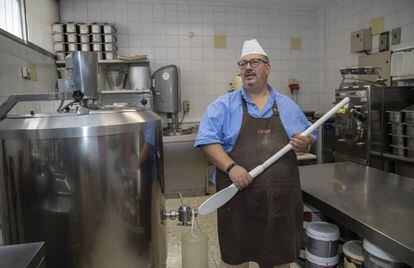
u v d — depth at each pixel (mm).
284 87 4379
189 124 4117
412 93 2865
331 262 1580
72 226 1035
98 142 1019
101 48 3459
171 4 3957
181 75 4055
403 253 1048
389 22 3320
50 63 3207
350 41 3840
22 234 1068
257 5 4188
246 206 1387
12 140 1015
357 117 2900
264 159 1370
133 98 3803
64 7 3705
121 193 1085
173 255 2191
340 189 1684
